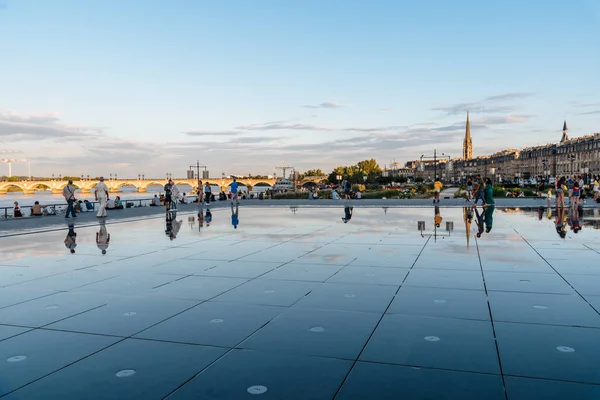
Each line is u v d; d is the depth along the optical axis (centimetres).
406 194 5706
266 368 483
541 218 2120
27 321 653
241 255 1180
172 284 866
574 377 452
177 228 1877
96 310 703
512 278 877
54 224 2106
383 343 547
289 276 921
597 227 1720
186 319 652
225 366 489
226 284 860
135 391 437
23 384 455
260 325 620
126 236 1616
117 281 897
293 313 672
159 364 498
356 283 852
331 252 1207
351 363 492
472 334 573
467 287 810
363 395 421
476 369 473
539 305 696
